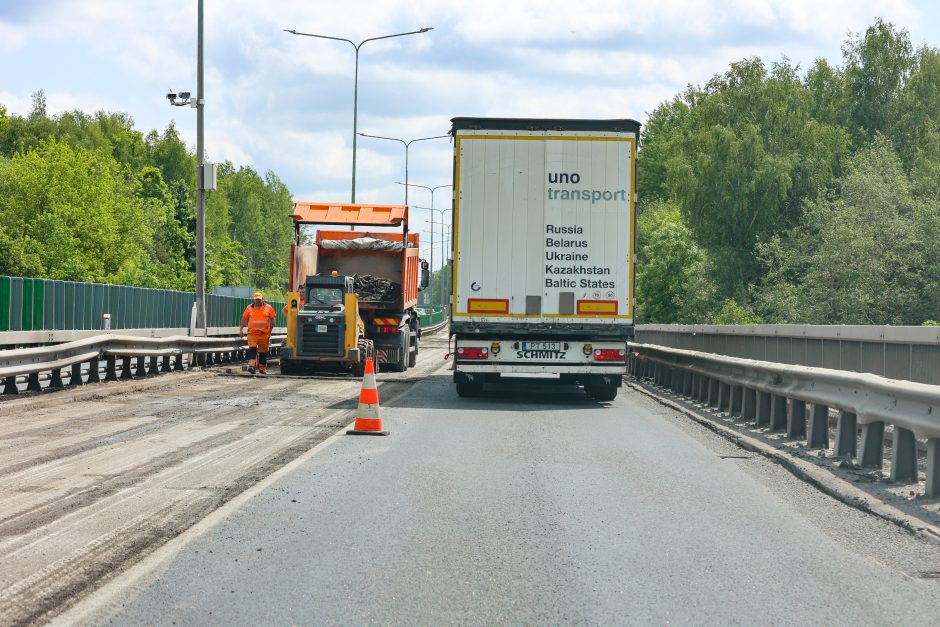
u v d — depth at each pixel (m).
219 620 5.20
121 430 13.24
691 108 81.81
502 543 7.04
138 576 6.01
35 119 100.81
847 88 69.06
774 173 59.91
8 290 26.05
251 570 6.22
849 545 7.05
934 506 8.17
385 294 28.81
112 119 116.56
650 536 7.31
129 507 8.12
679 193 62.31
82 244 79.06
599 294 18.34
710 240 62.97
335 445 12.12
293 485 9.26
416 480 9.65
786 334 16.73
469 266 18.34
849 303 48.75
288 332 25.91
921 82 67.69
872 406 9.76
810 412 11.77
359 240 28.89
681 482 9.72
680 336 27.12
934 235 49.38
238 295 72.44
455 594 5.73
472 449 11.98
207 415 15.27
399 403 18.30
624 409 17.70
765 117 62.62
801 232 58.94
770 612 5.43
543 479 9.82
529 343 18.55
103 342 20.91
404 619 5.25
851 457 10.74
